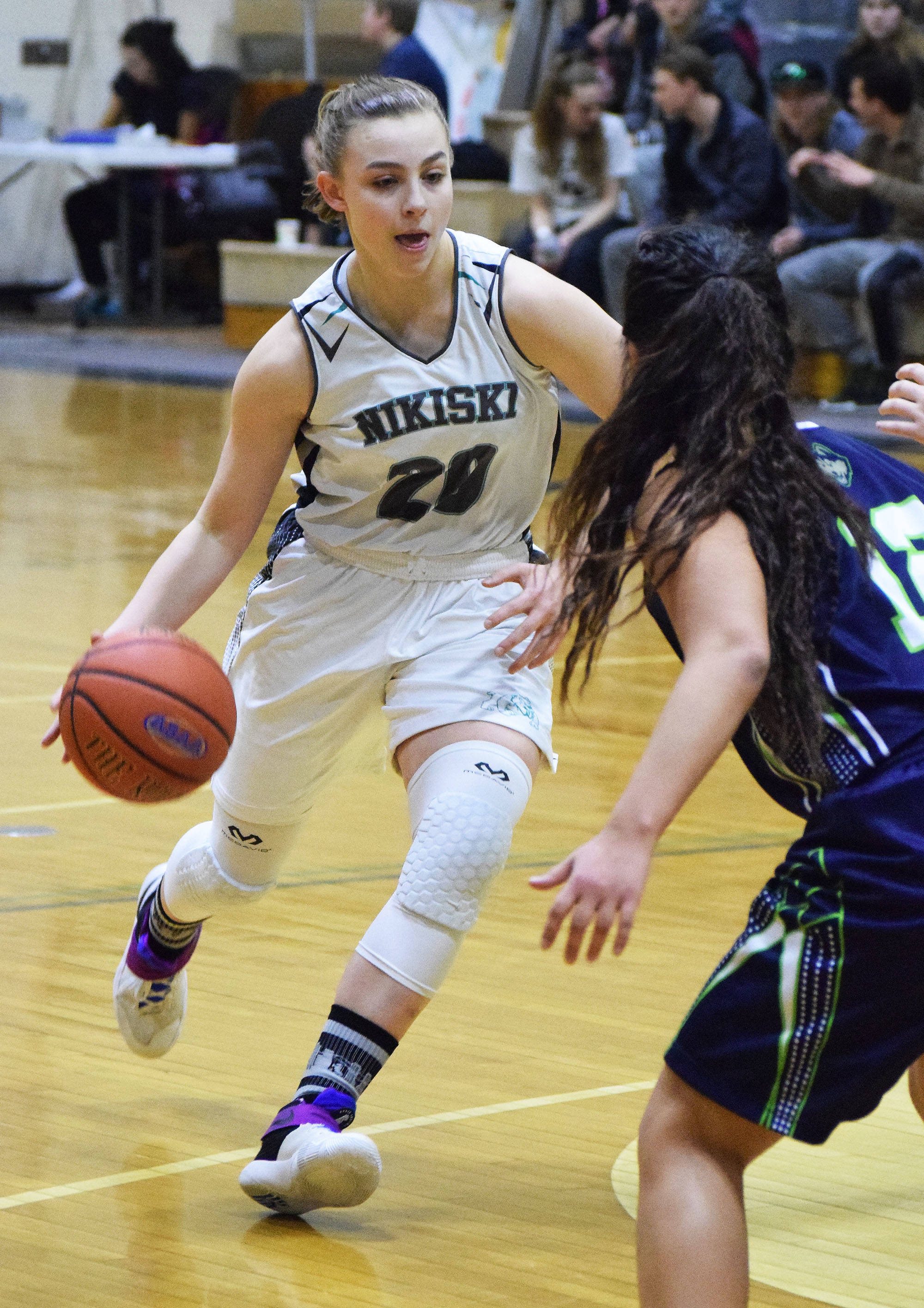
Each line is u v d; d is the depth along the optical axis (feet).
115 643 18.54
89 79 127.95
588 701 43.70
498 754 19.02
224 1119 21.27
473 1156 20.53
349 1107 18.66
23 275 131.34
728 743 14.23
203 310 126.11
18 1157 20.01
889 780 14.64
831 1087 14.47
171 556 20.39
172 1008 22.15
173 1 125.80
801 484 14.67
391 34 92.79
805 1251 18.52
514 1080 22.63
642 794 13.82
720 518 14.33
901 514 15.76
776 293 15.21
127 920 28.07
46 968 25.89
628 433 14.88
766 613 14.28
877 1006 14.40
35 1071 22.38
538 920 28.76
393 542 20.04
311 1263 17.83
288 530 20.90
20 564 56.49
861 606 14.99
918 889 14.30
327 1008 24.77
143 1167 19.93
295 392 19.49
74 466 75.97
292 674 20.18
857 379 82.64
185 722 18.20
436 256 19.29
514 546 20.49
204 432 85.76
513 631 19.83
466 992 25.61
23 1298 16.83
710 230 15.39
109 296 124.88
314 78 118.21
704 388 14.61
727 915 29.25
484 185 95.81
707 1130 14.85
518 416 19.72
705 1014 14.76
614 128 88.12
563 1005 25.21
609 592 14.99
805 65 81.05
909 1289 17.69
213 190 116.37
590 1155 20.62
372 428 19.40
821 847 14.79
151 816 34.09
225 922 28.17
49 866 30.71
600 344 19.31
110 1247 17.98
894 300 78.74
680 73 81.00
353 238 19.19
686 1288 14.06
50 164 129.39
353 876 30.73
